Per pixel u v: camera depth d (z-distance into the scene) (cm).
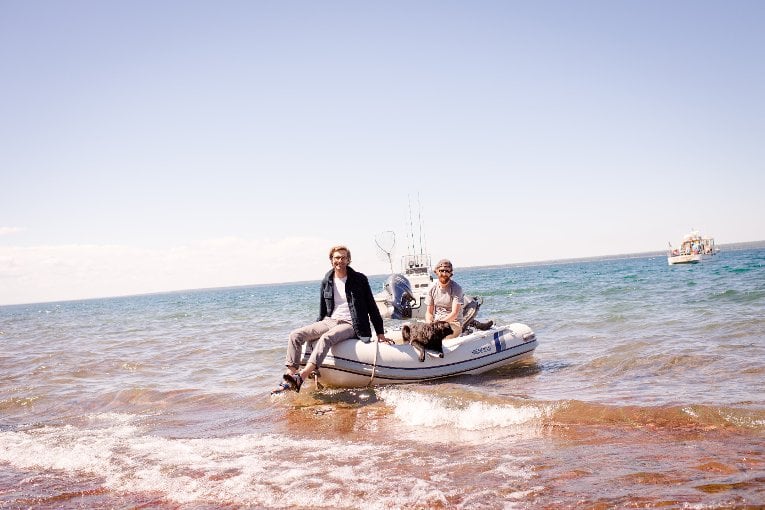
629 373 662
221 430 516
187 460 408
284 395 653
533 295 2405
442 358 693
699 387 555
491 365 740
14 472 407
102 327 2502
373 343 661
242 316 2577
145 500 330
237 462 396
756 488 286
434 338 679
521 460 364
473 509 285
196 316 2945
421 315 1577
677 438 394
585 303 1750
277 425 520
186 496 332
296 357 641
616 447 381
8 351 1509
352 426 495
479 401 537
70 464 417
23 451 464
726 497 277
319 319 689
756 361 657
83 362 1105
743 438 386
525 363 793
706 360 688
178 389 746
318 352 631
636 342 874
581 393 569
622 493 293
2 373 1020
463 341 728
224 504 315
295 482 343
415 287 1727
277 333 1481
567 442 401
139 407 657
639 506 274
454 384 661
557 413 480
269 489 334
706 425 422
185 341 1451
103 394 739
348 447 422
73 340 1781
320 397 630
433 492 312
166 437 498
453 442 421
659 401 502
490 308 1844
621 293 2095
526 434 432
